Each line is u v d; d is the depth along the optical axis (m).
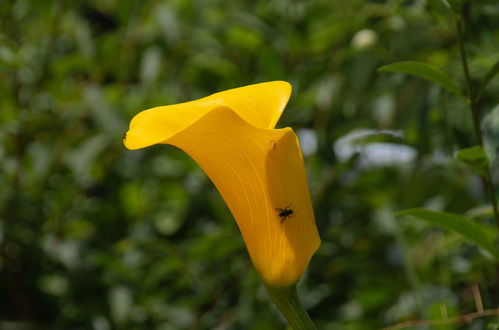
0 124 1.47
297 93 1.49
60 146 1.52
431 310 1.12
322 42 1.52
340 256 1.43
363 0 1.41
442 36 1.31
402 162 1.48
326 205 1.46
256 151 0.89
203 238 1.33
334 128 1.50
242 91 0.90
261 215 0.91
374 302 1.36
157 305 1.45
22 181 1.51
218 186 0.92
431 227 1.35
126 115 1.45
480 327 1.17
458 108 1.28
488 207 1.14
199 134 0.88
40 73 1.52
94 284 1.51
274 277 0.91
